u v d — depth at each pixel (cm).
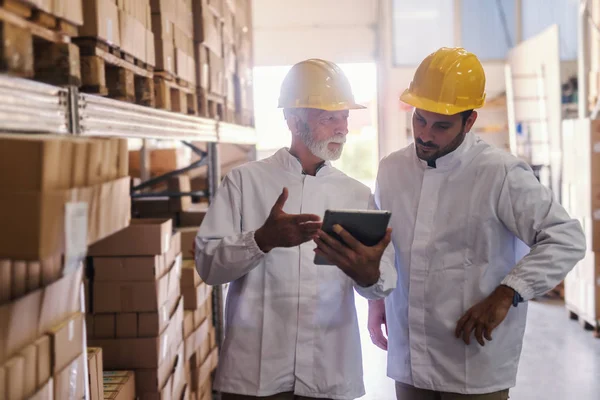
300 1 956
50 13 140
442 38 955
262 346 198
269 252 202
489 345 212
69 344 145
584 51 566
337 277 203
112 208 138
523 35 949
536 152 840
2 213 102
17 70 119
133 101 231
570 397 412
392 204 227
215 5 355
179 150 591
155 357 268
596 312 535
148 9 237
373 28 959
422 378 217
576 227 206
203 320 372
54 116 147
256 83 976
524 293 200
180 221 440
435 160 218
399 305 223
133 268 266
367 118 1653
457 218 213
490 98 948
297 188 206
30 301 128
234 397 202
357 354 203
